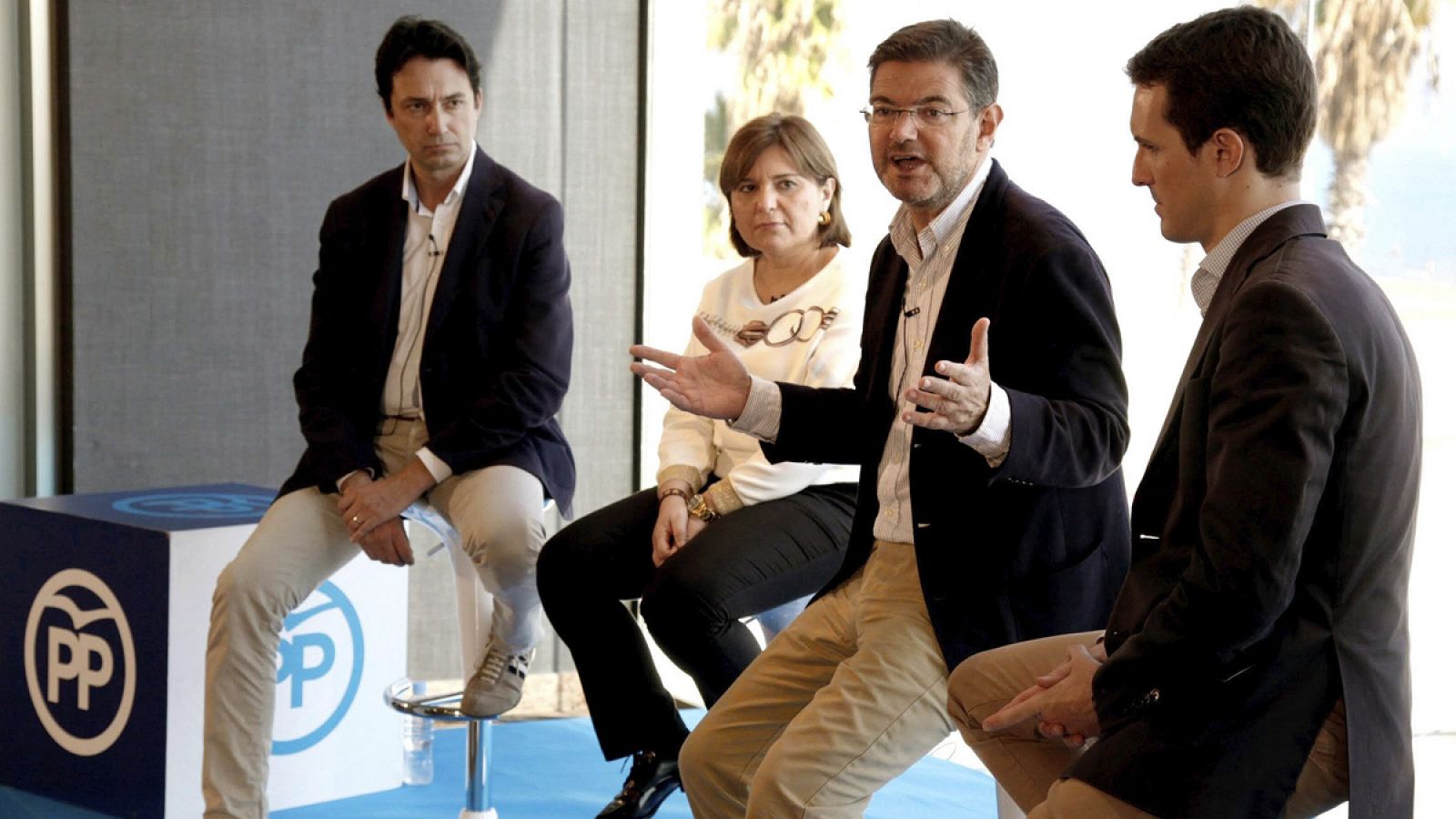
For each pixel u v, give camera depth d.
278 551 4.75
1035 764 3.46
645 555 4.93
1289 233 2.80
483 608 5.16
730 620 4.55
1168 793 2.65
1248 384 2.60
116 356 6.52
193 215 6.60
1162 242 5.43
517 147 7.11
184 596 5.12
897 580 3.77
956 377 3.19
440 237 5.17
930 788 5.77
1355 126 4.93
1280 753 2.64
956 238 3.79
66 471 6.52
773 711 3.86
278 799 5.48
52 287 6.46
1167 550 2.87
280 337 6.79
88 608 5.33
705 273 7.36
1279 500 2.53
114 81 6.42
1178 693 2.70
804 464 4.84
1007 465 3.28
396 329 5.16
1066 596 3.65
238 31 6.61
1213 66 2.83
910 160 3.70
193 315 6.63
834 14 6.59
